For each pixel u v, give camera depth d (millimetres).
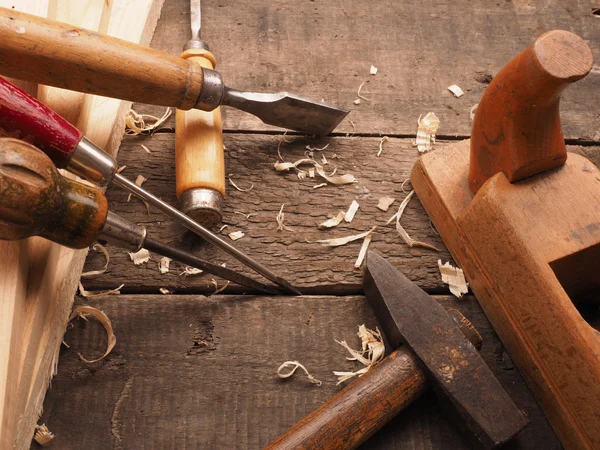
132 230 490
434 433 521
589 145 618
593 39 663
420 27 654
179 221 524
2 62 495
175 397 521
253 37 638
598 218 503
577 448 505
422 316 504
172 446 510
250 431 517
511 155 504
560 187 513
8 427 467
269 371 531
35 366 499
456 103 626
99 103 570
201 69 532
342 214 577
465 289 558
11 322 477
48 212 454
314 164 595
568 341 488
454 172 565
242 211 574
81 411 513
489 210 518
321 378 532
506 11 668
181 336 537
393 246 571
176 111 571
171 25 640
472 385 490
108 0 593
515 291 516
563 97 632
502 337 542
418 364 501
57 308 516
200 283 550
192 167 543
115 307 541
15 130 474
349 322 547
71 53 498
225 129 600
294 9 653
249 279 542
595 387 477
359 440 491
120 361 527
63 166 492
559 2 676
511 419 485
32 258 513
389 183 592
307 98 572
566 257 500
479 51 648
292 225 572
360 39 645
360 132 609
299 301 552
